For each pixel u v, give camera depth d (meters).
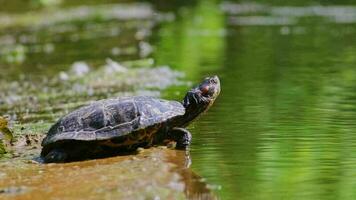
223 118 14.27
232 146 11.99
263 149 11.68
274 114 14.52
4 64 29.70
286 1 53.38
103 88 20.58
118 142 11.60
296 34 33.38
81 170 10.96
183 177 10.28
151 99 12.08
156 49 30.73
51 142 11.59
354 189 9.45
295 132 12.77
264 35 33.84
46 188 10.06
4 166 11.52
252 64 24.06
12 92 21.48
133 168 10.88
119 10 55.97
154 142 12.15
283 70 22.05
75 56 30.53
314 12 44.88
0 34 43.09
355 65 22.47
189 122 12.47
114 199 9.38
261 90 18.06
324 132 12.66
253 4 53.44
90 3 62.62
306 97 16.62
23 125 15.04
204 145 12.13
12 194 9.83
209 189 9.66
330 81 19.22
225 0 57.50
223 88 18.62
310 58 24.83
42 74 25.61
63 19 51.06
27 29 45.22
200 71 22.91
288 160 10.95
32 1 61.00
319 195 9.24
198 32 37.12
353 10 44.75
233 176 10.25
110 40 36.25
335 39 30.59
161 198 9.37
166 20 45.81
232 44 31.03
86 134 11.50
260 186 9.72
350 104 15.42
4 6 59.16
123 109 11.75
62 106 17.83
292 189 9.55
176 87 19.62
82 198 9.48
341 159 10.88
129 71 23.64
